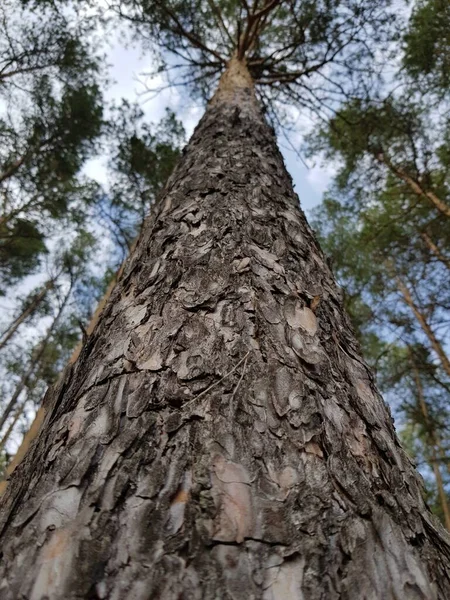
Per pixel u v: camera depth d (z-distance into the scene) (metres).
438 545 0.71
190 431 0.70
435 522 0.78
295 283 1.15
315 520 0.61
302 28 4.61
